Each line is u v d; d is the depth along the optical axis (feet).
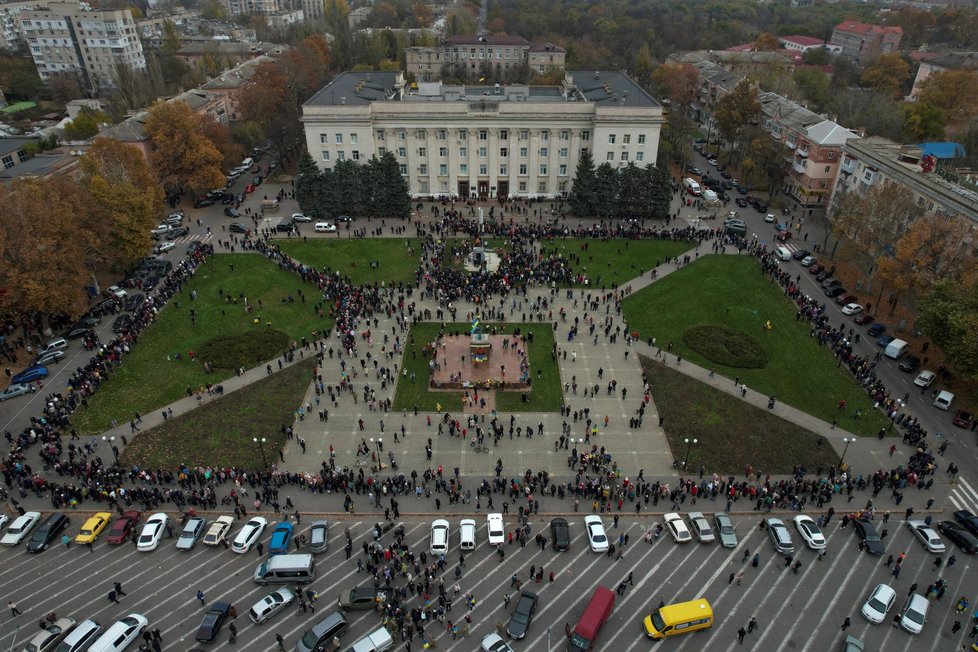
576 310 323.98
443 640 170.09
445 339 299.38
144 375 275.18
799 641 170.30
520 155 446.60
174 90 654.53
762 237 411.34
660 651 167.53
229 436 242.58
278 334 302.25
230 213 432.66
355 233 405.18
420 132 438.81
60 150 430.20
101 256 326.85
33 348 293.43
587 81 505.25
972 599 182.19
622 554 196.85
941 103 540.93
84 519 208.44
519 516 208.85
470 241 392.47
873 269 342.03
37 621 175.32
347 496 210.79
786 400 264.11
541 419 252.62
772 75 629.51
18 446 229.45
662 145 515.09
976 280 253.85
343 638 170.09
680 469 229.04
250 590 184.85
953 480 223.92
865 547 196.54
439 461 231.91
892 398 263.49
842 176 419.74
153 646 166.09
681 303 331.77
